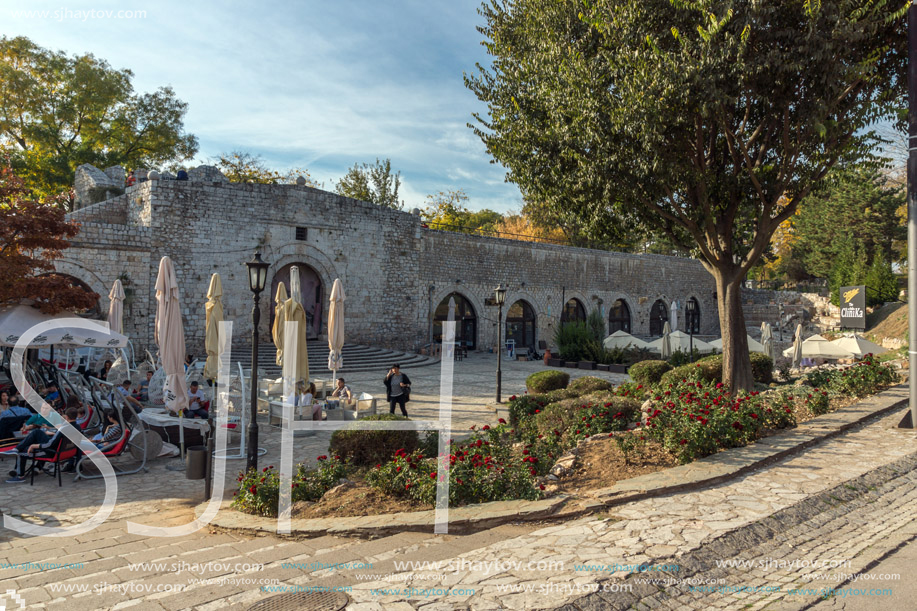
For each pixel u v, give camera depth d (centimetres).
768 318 4472
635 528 558
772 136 1334
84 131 3431
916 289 1048
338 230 2797
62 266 2052
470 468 689
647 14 1134
